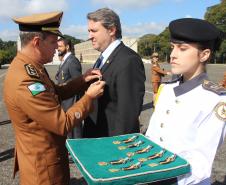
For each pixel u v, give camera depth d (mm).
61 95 2887
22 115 2277
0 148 6164
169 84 2062
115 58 2750
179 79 2006
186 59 1814
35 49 2352
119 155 1802
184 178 1741
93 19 2789
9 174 4938
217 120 1745
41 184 2346
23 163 2373
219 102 1764
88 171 1590
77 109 2320
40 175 2338
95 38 2811
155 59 10719
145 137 2055
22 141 2357
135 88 2660
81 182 4578
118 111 2658
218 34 1822
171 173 1624
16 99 2219
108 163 1688
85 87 2916
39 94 2189
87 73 2904
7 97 2291
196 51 1799
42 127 2312
